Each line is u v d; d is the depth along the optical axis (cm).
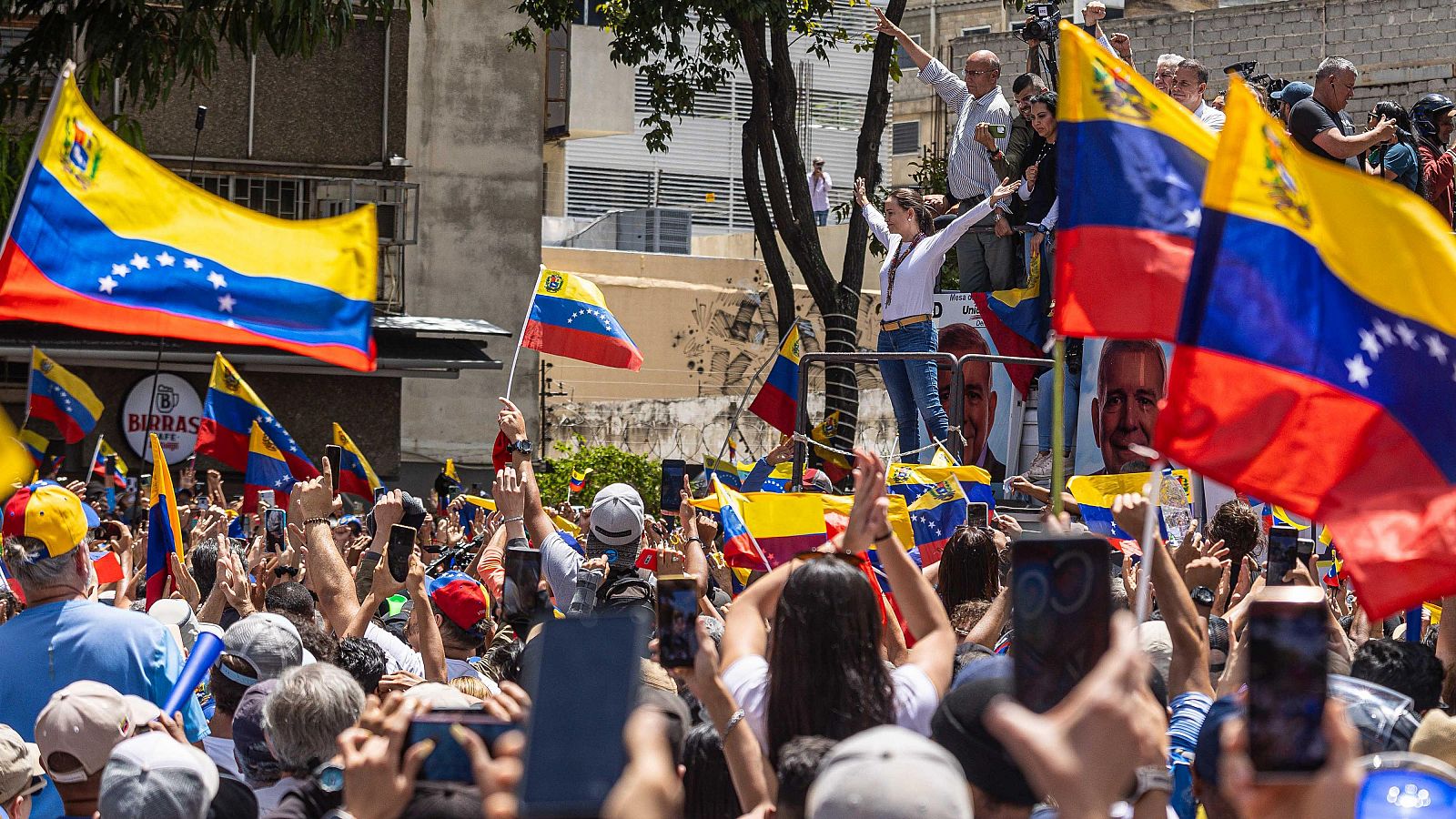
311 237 1404
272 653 1154
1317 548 2273
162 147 4878
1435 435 1124
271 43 3391
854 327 4509
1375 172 2808
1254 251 1136
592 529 1510
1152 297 1208
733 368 7962
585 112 8688
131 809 801
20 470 1206
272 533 1894
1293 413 1124
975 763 732
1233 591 1692
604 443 7350
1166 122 1241
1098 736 489
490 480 6091
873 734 601
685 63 4931
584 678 490
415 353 4816
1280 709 523
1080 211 1220
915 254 2761
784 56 4606
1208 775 754
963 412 3023
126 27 3303
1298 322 1132
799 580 828
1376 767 720
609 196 9706
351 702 945
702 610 1278
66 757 985
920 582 916
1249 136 1140
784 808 729
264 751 995
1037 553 618
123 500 3114
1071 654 611
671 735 781
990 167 3094
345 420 4928
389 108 5084
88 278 1341
